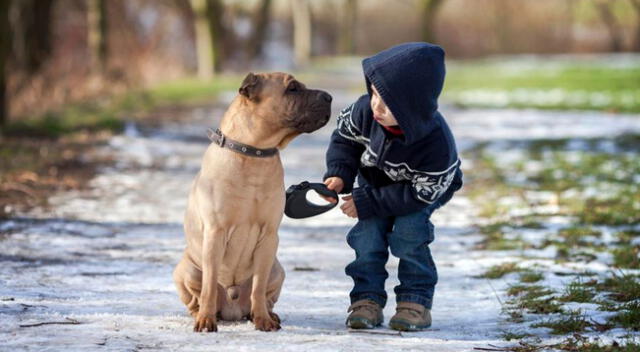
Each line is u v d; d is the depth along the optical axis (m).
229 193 6.50
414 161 6.78
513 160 19.34
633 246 10.48
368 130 6.99
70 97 29.59
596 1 89.50
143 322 6.90
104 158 19.05
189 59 60.88
